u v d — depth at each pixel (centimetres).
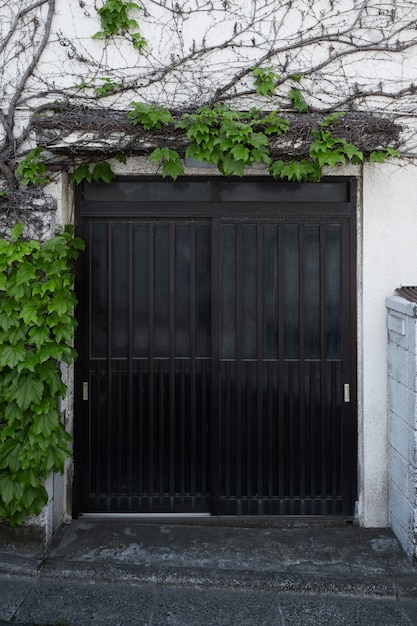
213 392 472
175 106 451
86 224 471
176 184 470
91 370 474
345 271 469
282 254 470
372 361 462
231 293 474
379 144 434
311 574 402
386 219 458
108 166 451
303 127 424
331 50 450
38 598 382
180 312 474
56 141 428
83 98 452
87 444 475
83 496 476
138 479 476
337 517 473
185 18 451
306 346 474
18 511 419
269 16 451
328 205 466
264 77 441
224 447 474
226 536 454
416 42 449
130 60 453
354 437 472
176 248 474
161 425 475
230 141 417
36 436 413
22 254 407
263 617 365
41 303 413
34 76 451
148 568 407
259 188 470
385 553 428
